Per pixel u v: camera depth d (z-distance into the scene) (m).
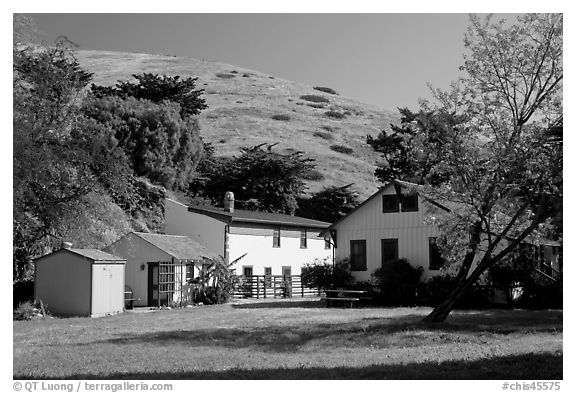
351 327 19.44
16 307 27.06
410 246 32.12
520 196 20.47
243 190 56.81
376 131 103.75
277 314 26.38
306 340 17.17
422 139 20.05
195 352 15.21
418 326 19.08
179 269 34.12
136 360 13.95
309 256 47.38
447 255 20.59
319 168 77.12
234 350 15.60
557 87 19.44
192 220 41.44
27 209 24.86
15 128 22.94
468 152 19.78
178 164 50.66
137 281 34.28
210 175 57.53
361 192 71.25
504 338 16.83
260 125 96.06
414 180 21.27
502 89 19.91
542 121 19.58
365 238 33.41
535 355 13.54
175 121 49.59
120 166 26.92
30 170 23.09
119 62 129.00
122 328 21.48
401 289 30.75
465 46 20.22
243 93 117.69
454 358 13.58
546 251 33.06
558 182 18.73
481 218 19.62
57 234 27.59
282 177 58.97
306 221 47.81
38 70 24.41
